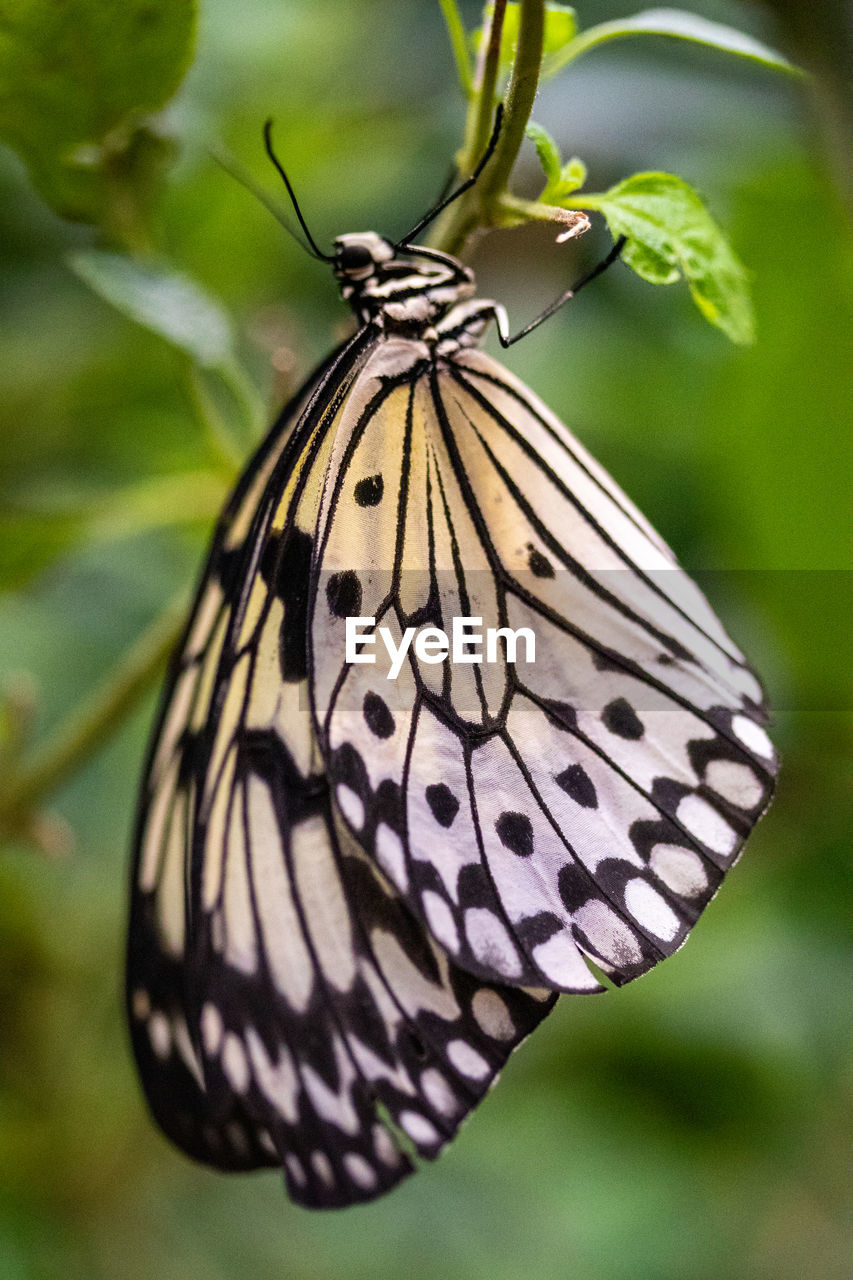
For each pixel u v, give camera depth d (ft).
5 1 1.13
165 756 1.17
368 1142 1.12
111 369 1.39
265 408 1.35
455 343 1.12
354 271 1.12
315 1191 1.13
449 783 1.11
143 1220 1.42
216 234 1.37
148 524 1.25
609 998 1.34
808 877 1.27
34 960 1.41
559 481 1.12
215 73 1.38
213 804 1.14
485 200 1.07
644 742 1.10
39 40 1.14
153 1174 1.42
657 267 1.06
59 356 1.39
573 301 1.29
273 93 1.38
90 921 1.42
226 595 1.14
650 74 1.26
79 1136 1.40
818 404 1.18
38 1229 1.39
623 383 1.27
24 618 1.39
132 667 1.22
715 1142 1.35
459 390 1.12
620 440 1.28
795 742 1.22
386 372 1.11
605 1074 1.36
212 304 1.21
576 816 1.10
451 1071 1.10
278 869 1.13
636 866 1.10
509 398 1.12
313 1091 1.13
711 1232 1.36
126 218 1.20
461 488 1.12
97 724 1.22
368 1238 1.41
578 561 1.11
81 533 1.25
